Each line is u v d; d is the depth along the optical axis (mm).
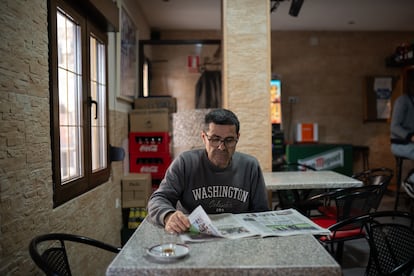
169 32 7023
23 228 1698
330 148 6094
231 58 3654
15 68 1648
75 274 2383
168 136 4559
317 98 7180
